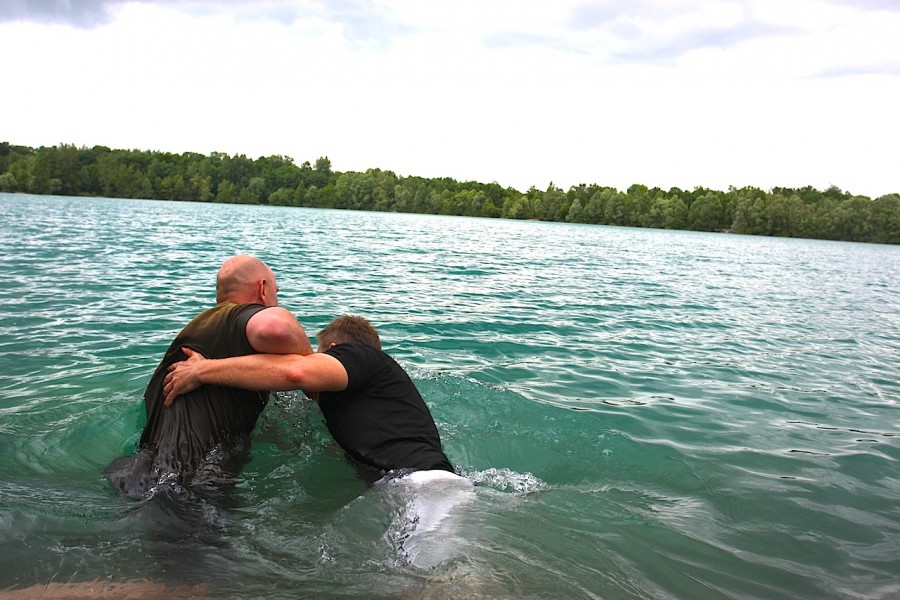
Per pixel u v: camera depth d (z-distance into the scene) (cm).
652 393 539
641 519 288
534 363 620
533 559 235
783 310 1238
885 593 239
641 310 1073
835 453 413
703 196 10550
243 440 327
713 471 363
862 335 983
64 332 612
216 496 281
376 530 253
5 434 345
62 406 395
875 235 8600
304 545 241
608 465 362
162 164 11494
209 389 312
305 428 364
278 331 302
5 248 1398
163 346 572
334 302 919
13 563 219
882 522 309
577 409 468
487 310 945
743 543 275
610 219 9931
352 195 11225
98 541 237
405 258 1842
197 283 1014
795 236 8875
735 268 2464
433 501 276
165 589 207
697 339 832
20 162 9831
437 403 444
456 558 231
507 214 10750
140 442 320
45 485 286
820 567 258
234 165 11894
